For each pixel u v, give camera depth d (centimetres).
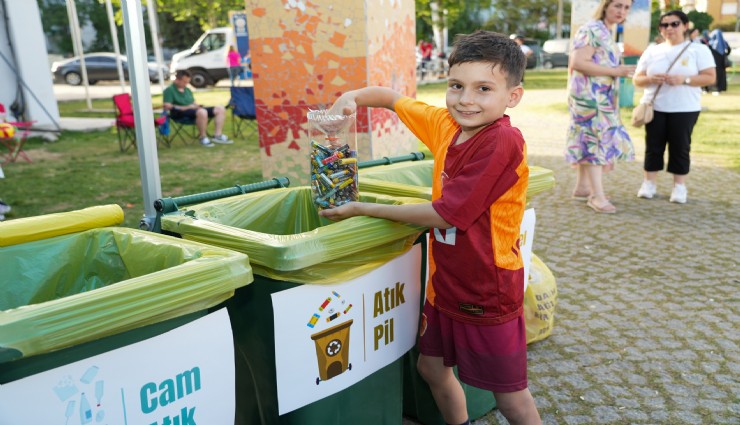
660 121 638
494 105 196
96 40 3791
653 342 355
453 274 208
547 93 1858
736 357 336
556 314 395
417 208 198
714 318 384
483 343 210
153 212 287
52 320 136
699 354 340
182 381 167
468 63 194
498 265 203
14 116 1122
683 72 613
